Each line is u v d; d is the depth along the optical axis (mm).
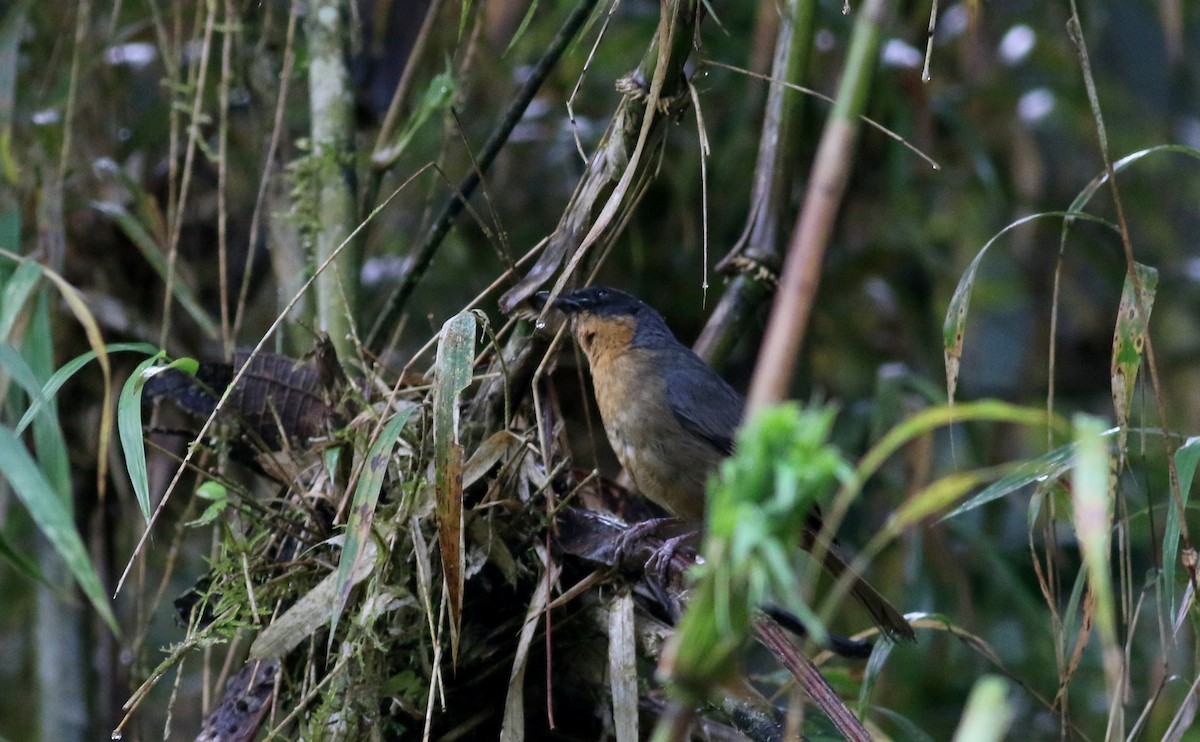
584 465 10133
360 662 5879
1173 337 13539
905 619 6844
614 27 11406
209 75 9477
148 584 10188
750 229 7969
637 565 6215
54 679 9250
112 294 9453
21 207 9047
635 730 5777
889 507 11344
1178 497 5566
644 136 6059
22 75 9695
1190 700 5695
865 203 11898
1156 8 13758
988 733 2789
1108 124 13312
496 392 6602
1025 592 9742
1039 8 12516
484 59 10125
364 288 10883
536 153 11383
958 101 11945
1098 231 13398
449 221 7438
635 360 8367
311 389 6879
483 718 6453
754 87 10773
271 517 6312
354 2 8578
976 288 13781
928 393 10188
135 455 5582
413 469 6133
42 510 5500
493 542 6070
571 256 6422
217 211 9859
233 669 7887
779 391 3041
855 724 5426
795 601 2969
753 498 3027
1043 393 13367
